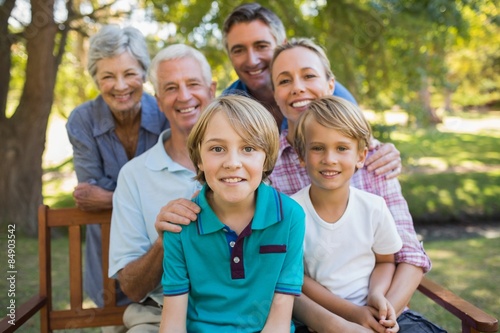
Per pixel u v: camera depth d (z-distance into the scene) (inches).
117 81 75.0
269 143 51.1
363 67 219.8
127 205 65.3
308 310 57.5
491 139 474.9
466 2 198.2
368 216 60.4
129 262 62.6
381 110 218.2
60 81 280.7
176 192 64.4
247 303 52.1
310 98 67.2
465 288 139.1
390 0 200.7
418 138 297.6
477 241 199.3
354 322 56.8
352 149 58.1
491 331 53.0
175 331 51.3
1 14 190.4
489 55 611.5
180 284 52.4
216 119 49.8
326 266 60.6
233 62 90.2
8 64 205.9
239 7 88.5
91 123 80.4
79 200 68.9
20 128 207.3
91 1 221.8
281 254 52.0
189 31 196.5
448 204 250.4
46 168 366.9
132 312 64.9
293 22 202.8
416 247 63.5
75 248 70.5
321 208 61.1
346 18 207.2
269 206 52.6
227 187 49.2
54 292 140.9
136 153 80.7
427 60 219.9
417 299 132.8
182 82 66.2
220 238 52.1
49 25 196.1
